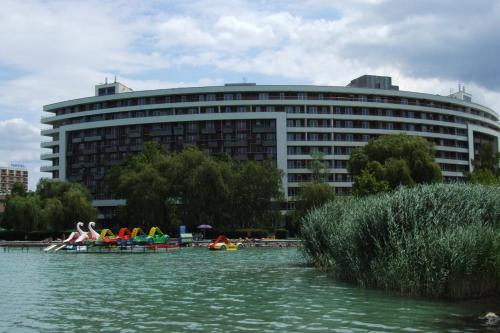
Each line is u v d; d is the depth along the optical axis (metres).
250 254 52.16
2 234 89.25
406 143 80.00
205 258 46.59
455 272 19.72
